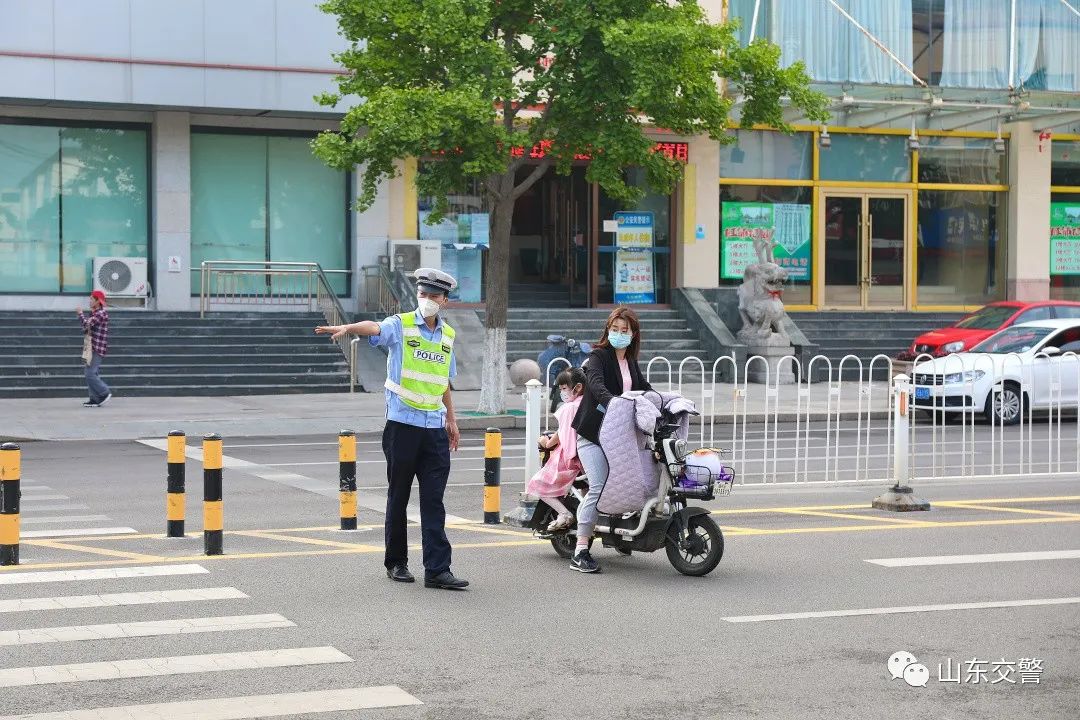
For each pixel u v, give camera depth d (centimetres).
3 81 2666
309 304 2920
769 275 2977
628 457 945
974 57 3406
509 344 2922
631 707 630
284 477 1512
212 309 2969
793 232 3347
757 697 648
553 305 3262
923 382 2073
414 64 2241
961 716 622
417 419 902
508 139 2159
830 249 3378
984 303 3484
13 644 740
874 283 3412
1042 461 1714
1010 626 795
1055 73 3456
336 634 768
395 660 712
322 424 2108
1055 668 704
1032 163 3472
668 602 859
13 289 2852
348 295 3058
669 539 955
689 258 3259
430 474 907
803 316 3269
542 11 2223
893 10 3341
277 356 2664
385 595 877
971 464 1628
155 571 951
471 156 2177
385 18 2212
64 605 838
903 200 3425
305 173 3036
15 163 2845
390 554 921
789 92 2391
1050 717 622
